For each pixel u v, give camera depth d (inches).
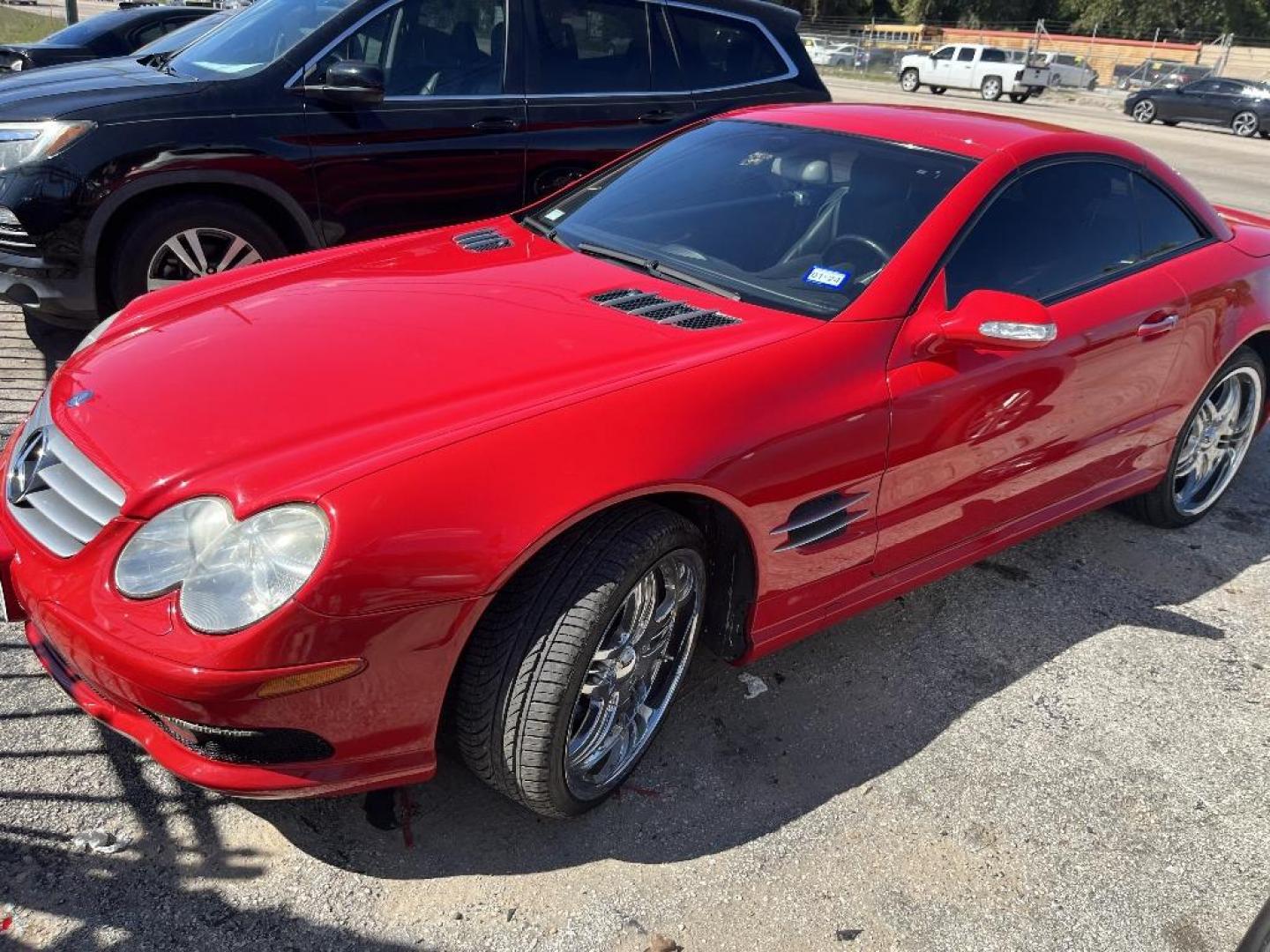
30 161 162.4
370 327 99.5
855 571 110.8
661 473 86.7
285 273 118.2
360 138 185.8
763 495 95.2
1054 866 95.7
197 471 78.6
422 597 76.4
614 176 142.9
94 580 77.8
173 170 169.8
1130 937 89.0
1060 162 129.3
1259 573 153.8
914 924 88.2
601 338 99.3
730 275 115.4
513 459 81.0
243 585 73.0
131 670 73.5
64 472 85.5
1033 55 1344.7
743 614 102.0
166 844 88.7
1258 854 99.3
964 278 114.8
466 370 91.7
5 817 89.4
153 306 111.5
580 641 83.5
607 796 96.7
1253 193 519.8
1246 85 984.9
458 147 196.2
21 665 109.3
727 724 110.0
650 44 219.6
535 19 203.9
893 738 110.7
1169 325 135.7
